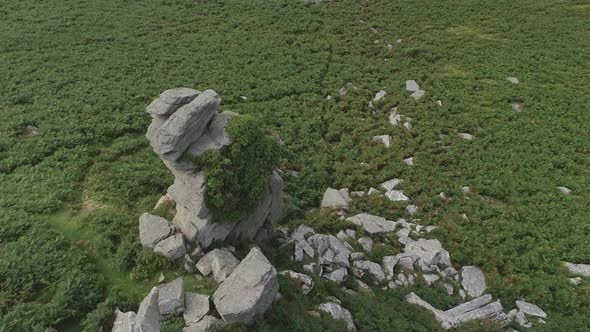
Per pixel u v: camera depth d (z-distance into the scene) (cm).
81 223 1930
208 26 4562
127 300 1530
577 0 5331
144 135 2816
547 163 2725
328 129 3083
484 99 3478
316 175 2580
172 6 4953
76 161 2427
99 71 3500
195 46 4103
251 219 1847
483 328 1678
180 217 1769
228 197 1666
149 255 1661
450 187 2548
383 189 2538
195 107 1627
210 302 1432
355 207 2373
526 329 1717
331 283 1758
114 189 2200
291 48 4228
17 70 3353
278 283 1526
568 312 1845
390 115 3300
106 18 4497
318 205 2422
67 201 2100
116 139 2725
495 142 2955
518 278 1977
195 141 1680
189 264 1644
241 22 4719
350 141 2925
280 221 2172
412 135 3053
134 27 4372
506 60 4044
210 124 1738
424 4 5322
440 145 2939
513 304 1866
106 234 1847
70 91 3153
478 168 2706
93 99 3077
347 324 1545
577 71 3841
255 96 3400
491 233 2219
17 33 3962
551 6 5188
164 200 1977
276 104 3291
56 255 1706
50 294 1556
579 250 2122
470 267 2019
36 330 1384
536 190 2516
